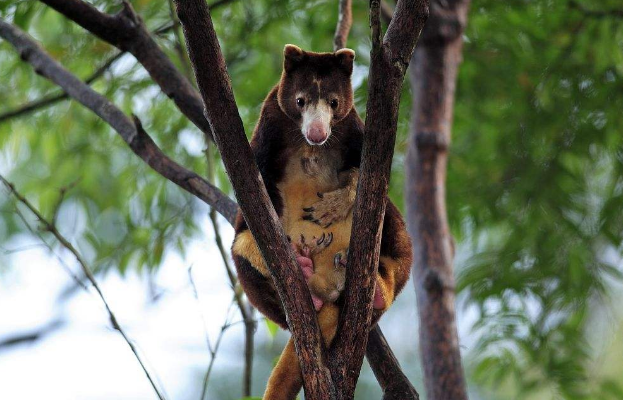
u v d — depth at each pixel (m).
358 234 5.79
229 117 5.68
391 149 5.68
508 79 12.20
